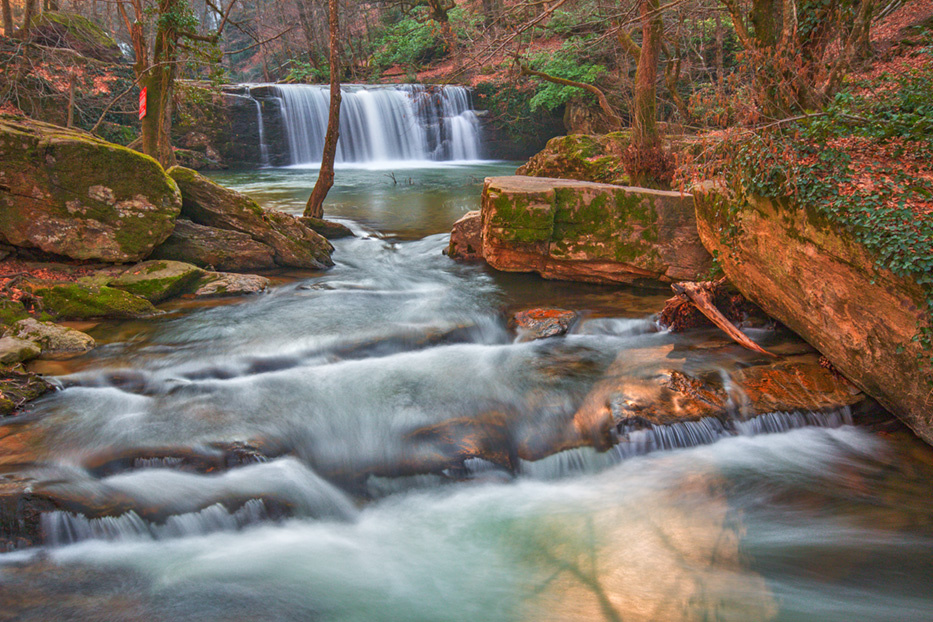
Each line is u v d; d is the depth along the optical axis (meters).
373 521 4.79
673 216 8.35
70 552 4.20
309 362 6.58
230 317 7.65
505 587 4.15
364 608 3.94
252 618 3.81
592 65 23.20
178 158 23.39
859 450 5.41
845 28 7.60
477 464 5.25
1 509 4.13
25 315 6.93
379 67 34.03
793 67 6.85
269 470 4.90
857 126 6.20
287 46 35.81
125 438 4.98
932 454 5.26
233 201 9.55
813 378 6.10
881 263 4.86
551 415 5.75
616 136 16.50
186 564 4.22
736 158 6.47
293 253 9.91
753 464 5.33
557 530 4.70
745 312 7.28
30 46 17.41
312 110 25.66
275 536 4.56
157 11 12.13
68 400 5.59
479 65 9.11
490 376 6.38
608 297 8.56
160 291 8.04
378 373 6.39
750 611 3.91
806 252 5.67
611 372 6.41
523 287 9.12
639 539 4.58
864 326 5.29
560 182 9.51
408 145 27.53
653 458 5.42
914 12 13.67
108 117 20.89
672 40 14.85
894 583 4.11
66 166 7.89
